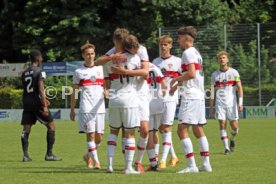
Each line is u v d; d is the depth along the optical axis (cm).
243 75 5059
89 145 1811
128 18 6625
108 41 6656
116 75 1602
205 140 1680
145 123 1666
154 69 1855
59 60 6531
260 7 7038
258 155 2202
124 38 1600
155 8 6512
